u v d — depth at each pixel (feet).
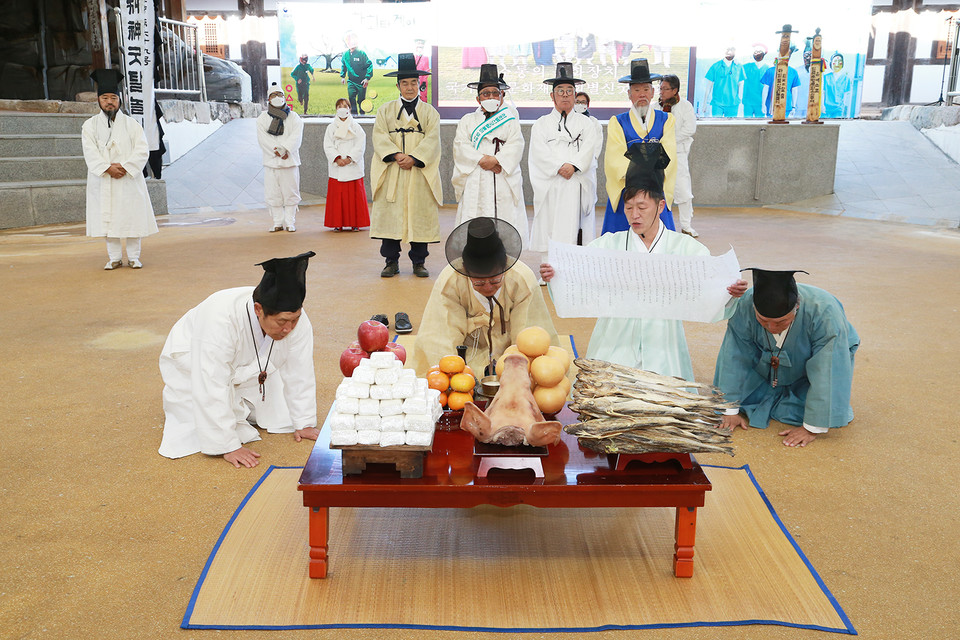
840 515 9.34
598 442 7.75
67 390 13.51
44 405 12.79
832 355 11.07
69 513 9.30
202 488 9.95
